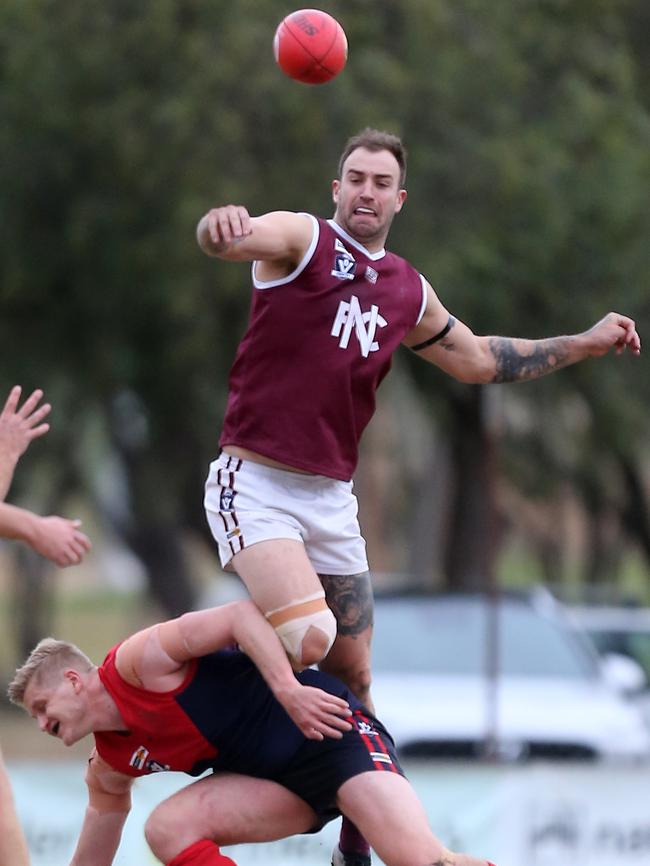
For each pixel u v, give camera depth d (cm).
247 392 2006
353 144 2019
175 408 6744
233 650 2092
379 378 2044
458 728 4272
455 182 5922
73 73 5775
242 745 2055
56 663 2053
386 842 1981
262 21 5641
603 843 3750
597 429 6975
